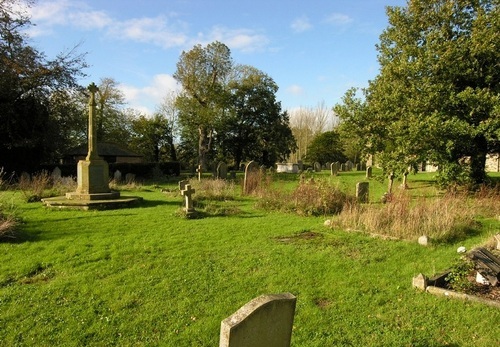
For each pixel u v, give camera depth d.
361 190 14.73
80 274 6.38
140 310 5.07
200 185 19.95
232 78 52.38
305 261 7.18
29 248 7.93
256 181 18.95
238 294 5.58
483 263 5.96
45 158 27.77
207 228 10.34
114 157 40.50
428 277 5.94
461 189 16.70
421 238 8.46
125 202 14.42
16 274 6.41
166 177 33.31
